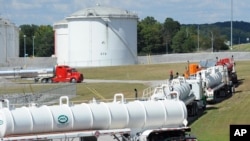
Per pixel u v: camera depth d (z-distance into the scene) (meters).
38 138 50.19
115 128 55.19
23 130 49.75
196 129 74.62
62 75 165.75
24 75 173.62
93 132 53.22
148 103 57.59
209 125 78.12
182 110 58.78
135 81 161.75
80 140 52.62
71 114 52.12
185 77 103.12
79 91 133.12
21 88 144.25
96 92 130.50
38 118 50.31
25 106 53.12
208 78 106.25
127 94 122.44
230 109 95.44
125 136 55.34
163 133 57.28
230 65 137.12
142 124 56.75
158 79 165.38
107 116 54.22
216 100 109.88
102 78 180.50
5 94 119.62
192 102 86.94
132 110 55.88
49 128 51.06
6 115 49.16
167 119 57.91
